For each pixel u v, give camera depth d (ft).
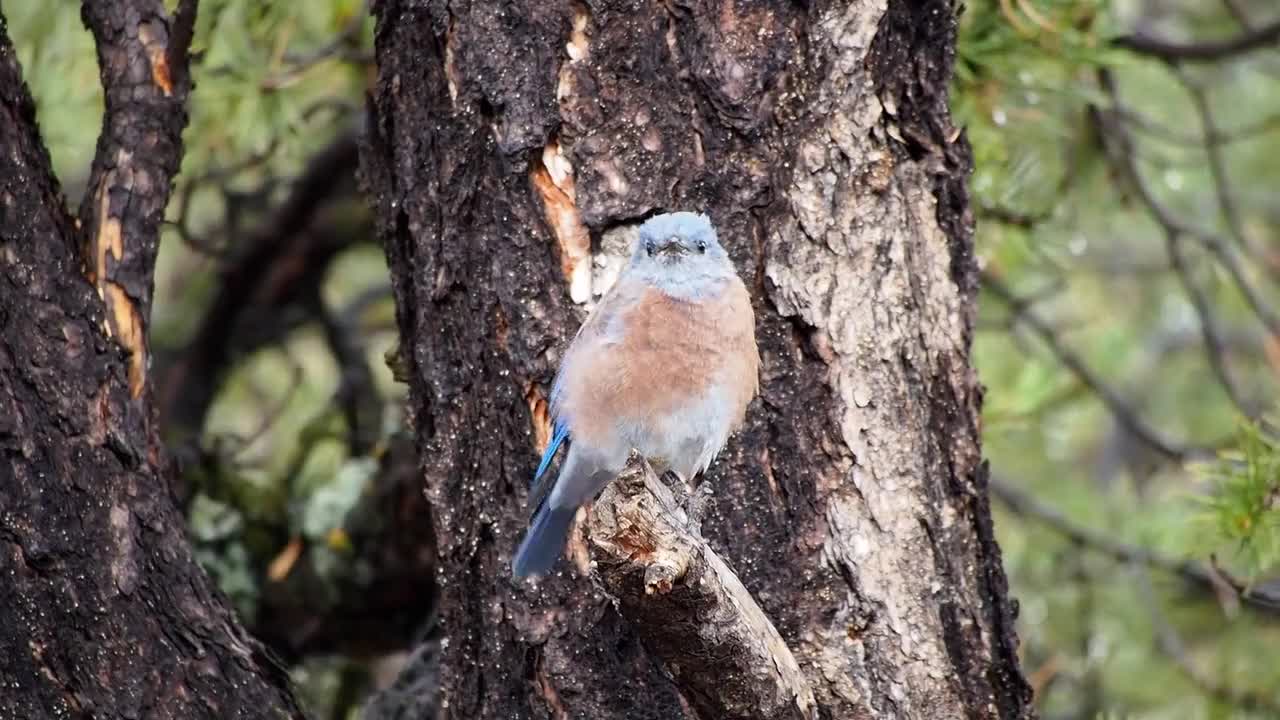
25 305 28.66
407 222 30.86
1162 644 48.85
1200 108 48.55
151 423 30.96
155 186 31.91
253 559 44.78
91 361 29.04
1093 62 41.83
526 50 29.71
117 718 27.86
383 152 31.50
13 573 27.73
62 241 29.53
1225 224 57.67
